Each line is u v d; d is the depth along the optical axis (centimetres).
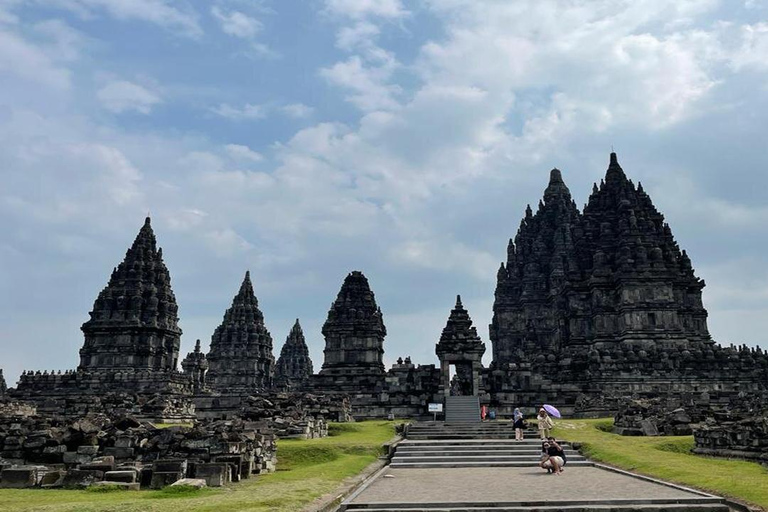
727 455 2728
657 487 1972
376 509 1669
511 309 9912
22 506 1589
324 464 2750
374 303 7931
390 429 4209
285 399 5303
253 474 2509
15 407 4778
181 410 5700
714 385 6141
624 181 8094
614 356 6309
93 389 6719
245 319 10906
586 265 8019
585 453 3039
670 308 6950
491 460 2922
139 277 7462
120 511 1491
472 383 6034
